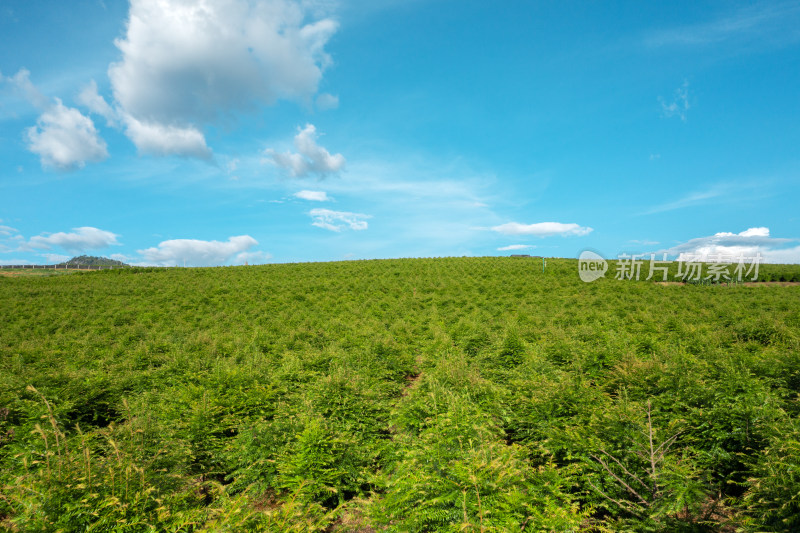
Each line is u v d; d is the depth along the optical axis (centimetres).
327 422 569
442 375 777
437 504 385
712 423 520
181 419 658
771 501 343
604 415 498
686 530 362
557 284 2845
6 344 1562
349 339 1328
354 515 471
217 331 1678
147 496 389
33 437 591
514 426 613
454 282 3011
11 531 347
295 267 4169
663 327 1375
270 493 545
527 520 359
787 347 921
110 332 1733
